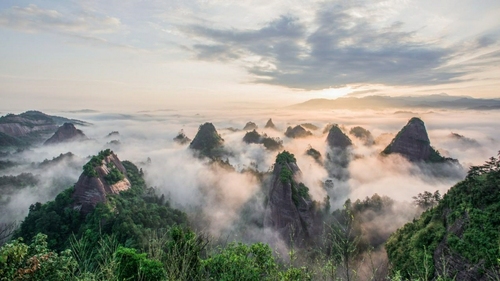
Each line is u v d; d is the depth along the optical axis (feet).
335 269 41.42
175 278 51.93
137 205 235.40
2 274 45.32
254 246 68.69
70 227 204.64
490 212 97.14
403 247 124.57
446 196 125.39
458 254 94.27
